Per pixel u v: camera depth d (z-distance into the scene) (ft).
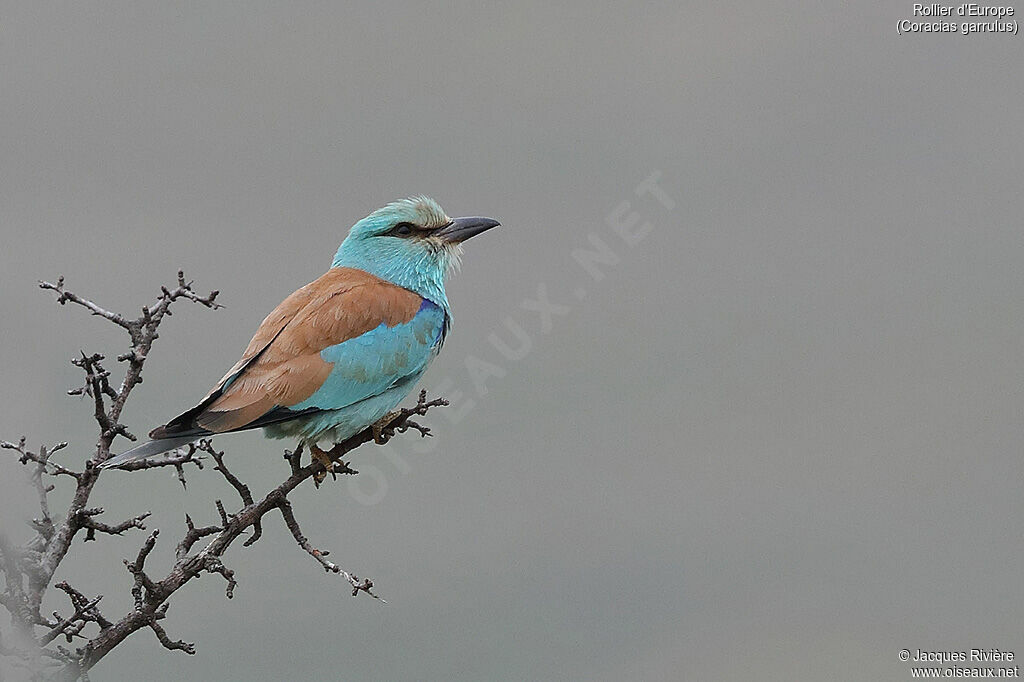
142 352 27.40
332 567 27.17
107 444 26.61
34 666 23.73
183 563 25.58
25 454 25.54
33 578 24.53
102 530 25.54
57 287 27.37
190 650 25.25
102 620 24.97
